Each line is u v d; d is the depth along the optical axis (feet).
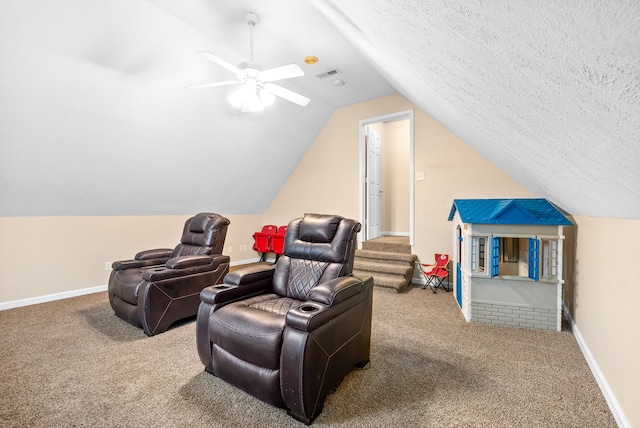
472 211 9.41
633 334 4.45
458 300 10.77
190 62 9.97
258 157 15.90
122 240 13.46
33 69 7.75
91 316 9.64
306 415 4.75
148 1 8.00
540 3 1.50
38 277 11.10
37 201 10.62
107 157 10.84
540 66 2.17
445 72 3.97
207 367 6.19
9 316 9.62
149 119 10.73
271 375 4.99
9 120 8.26
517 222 8.45
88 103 9.12
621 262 4.99
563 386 5.77
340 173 16.56
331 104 15.96
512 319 8.74
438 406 5.21
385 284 12.59
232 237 18.42
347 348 5.75
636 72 1.57
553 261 8.39
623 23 1.30
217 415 5.02
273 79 8.12
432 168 13.42
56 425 4.76
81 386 5.80
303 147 17.44
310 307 5.16
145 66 9.29
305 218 7.89
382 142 19.62
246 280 6.92
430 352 7.19
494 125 4.80
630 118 2.02
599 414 4.99
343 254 6.95
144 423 4.83
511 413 5.02
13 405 5.22
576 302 8.14
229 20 8.82
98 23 7.79
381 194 19.21
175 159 12.78
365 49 7.99
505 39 2.11
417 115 13.82
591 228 6.81
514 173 9.05
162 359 6.88
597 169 3.41
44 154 9.47
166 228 15.11
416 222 13.91
